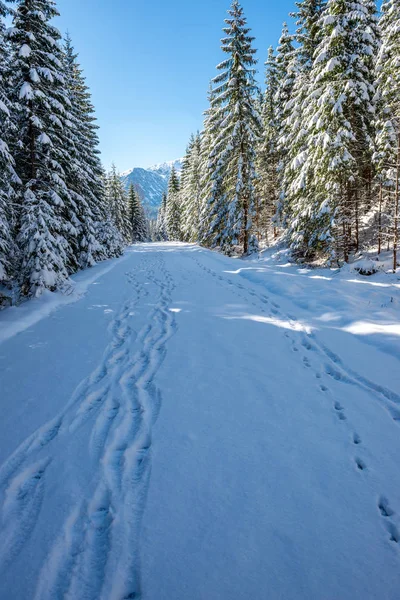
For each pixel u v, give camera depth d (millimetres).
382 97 14125
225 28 18141
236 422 3482
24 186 11109
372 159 14109
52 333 6805
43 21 10648
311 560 2006
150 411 3736
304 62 17328
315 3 15945
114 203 42875
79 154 15844
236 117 19391
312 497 2494
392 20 13383
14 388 4426
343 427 3363
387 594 1805
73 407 3906
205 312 7852
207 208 25422
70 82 16859
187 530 2234
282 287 9711
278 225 22266
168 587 1872
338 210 13281
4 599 1854
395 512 2350
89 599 1841
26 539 2238
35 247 9820
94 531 2291
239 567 1972
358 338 5840
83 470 2867
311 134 14500
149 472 2797
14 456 3078
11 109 10258
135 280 13195
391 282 10445
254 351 5418
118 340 6219
